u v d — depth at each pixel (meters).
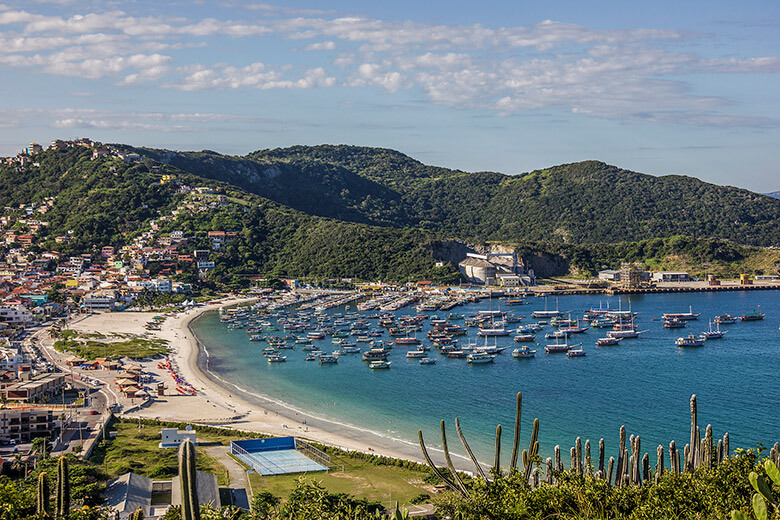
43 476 87.75
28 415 166.88
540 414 191.50
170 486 134.38
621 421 182.50
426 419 191.50
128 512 120.25
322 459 154.88
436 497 131.38
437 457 158.62
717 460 104.88
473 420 188.62
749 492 85.00
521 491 83.44
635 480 102.19
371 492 135.25
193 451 63.84
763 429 173.62
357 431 180.75
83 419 183.12
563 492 84.00
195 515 63.31
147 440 167.25
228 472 146.12
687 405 197.75
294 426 183.75
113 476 137.75
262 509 120.50
